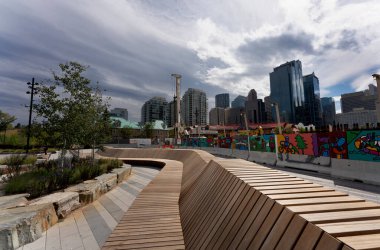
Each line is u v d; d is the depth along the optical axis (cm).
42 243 436
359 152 969
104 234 478
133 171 1491
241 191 269
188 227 357
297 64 16038
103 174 967
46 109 906
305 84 17425
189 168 1000
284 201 188
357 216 150
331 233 124
